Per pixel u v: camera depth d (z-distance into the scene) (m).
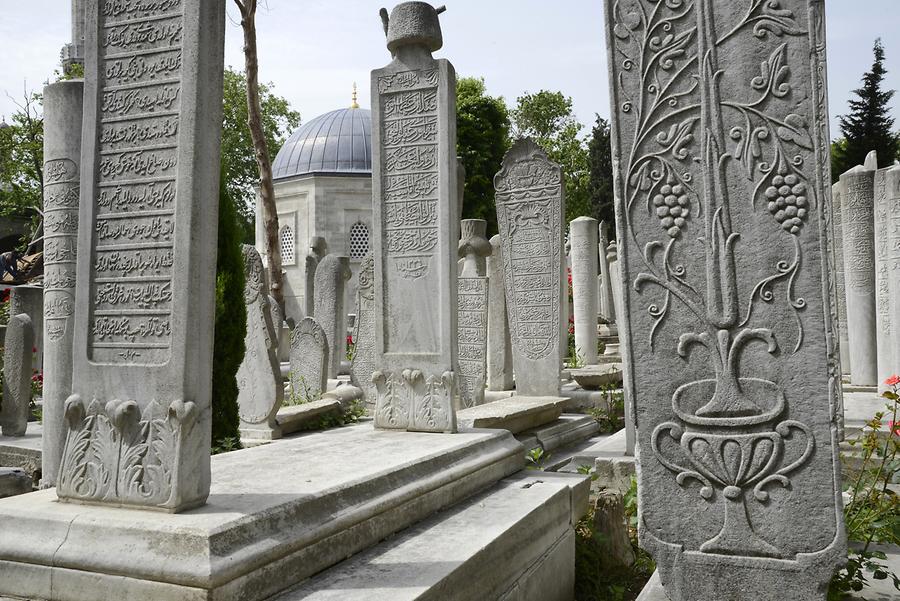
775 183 3.08
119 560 2.27
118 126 2.81
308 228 30.59
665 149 3.24
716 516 3.16
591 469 6.10
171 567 2.20
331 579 2.59
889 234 8.37
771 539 3.08
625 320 3.30
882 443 4.97
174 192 2.67
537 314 9.35
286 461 3.60
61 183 5.50
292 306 30.73
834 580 3.58
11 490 5.38
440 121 4.94
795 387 3.05
